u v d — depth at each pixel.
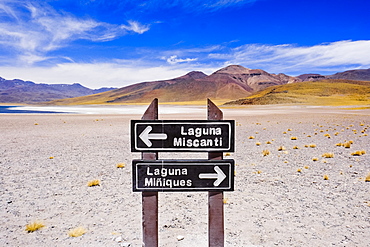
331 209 6.68
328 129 29.28
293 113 65.50
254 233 5.42
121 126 33.06
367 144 18.25
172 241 5.09
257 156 14.20
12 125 33.59
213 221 3.61
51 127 31.48
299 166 11.73
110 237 5.23
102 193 8.00
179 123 3.48
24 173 10.44
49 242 5.02
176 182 3.55
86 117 51.81
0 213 6.43
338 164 12.05
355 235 5.30
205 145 3.49
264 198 7.56
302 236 5.28
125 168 11.42
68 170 11.00
